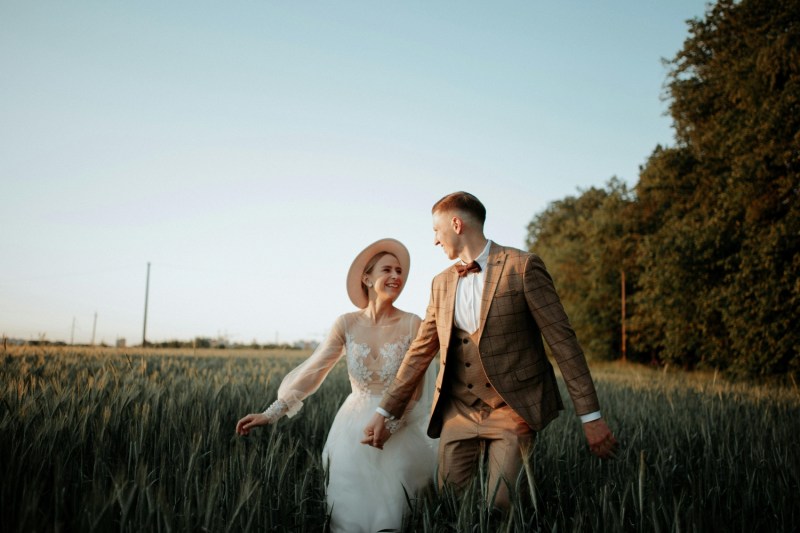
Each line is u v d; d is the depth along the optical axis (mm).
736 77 16609
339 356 3549
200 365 9555
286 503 2455
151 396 3756
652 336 24281
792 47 14891
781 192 14914
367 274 3510
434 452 3336
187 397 4012
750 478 2801
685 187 20875
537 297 2609
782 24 16391
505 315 2631
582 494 2643
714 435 4070
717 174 18750
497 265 2709
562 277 35469
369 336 3389
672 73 20391
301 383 3389
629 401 6938
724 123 17438
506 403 2662
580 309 33500
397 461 3070
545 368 2717
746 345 15680
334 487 3039
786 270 14578
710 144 18594
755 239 15523
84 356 7305
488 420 2682
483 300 2672
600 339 32750
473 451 2762
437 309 2932
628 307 31109
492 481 2527
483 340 2645
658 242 19812
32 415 2701
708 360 18672
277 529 2379
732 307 16047
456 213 2834
